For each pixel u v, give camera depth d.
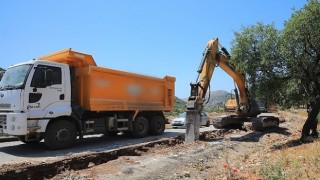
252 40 14.20
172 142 15.24
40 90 11.91
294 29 12.91
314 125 15.58
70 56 13.25
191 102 15.48
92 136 17.20
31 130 11.61
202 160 11.23
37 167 8.96
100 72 14.23
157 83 17.95
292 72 13.91
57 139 12.28
